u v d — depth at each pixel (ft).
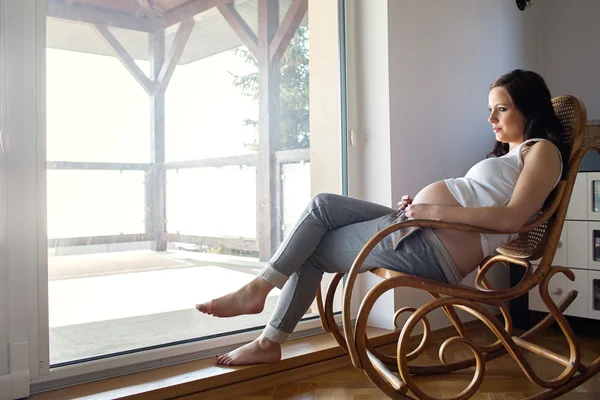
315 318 7.80
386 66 8.02
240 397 6.06
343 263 5.76
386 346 7.75
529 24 10.85
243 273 7.35
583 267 8.39
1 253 5.34
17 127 5.43
